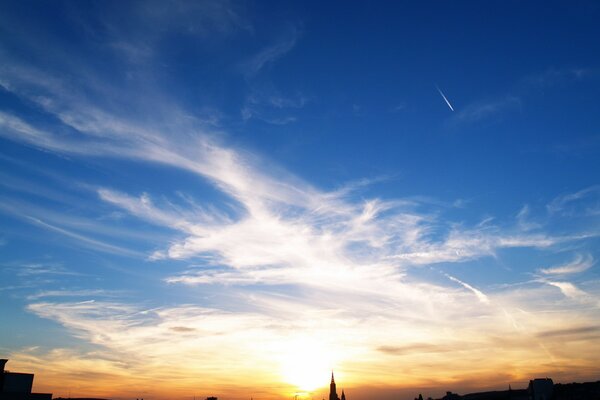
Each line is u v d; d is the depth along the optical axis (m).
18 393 172.00
